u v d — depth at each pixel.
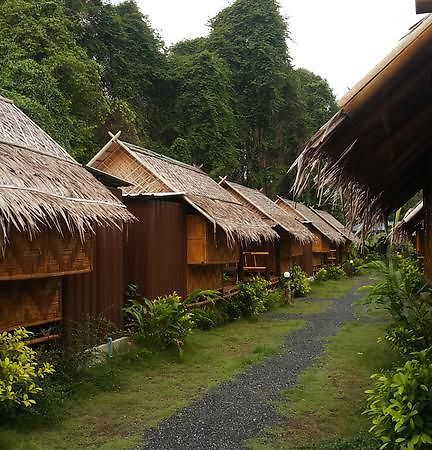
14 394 4.87
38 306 6.48
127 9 32.91
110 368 7.11
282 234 19.62
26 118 7.71
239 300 13.30
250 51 37.59
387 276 6.78
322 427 5.22
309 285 20.27
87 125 19.91
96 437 5.01
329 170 3.27
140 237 9.95
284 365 8.02
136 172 11.38
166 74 32.91
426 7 2.16
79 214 5.96
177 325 8.71
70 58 18.95
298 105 37.09
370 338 10.14
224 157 31.41
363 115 2.76
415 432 3.14
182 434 5.10
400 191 6.38
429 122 3.36
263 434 5.07
